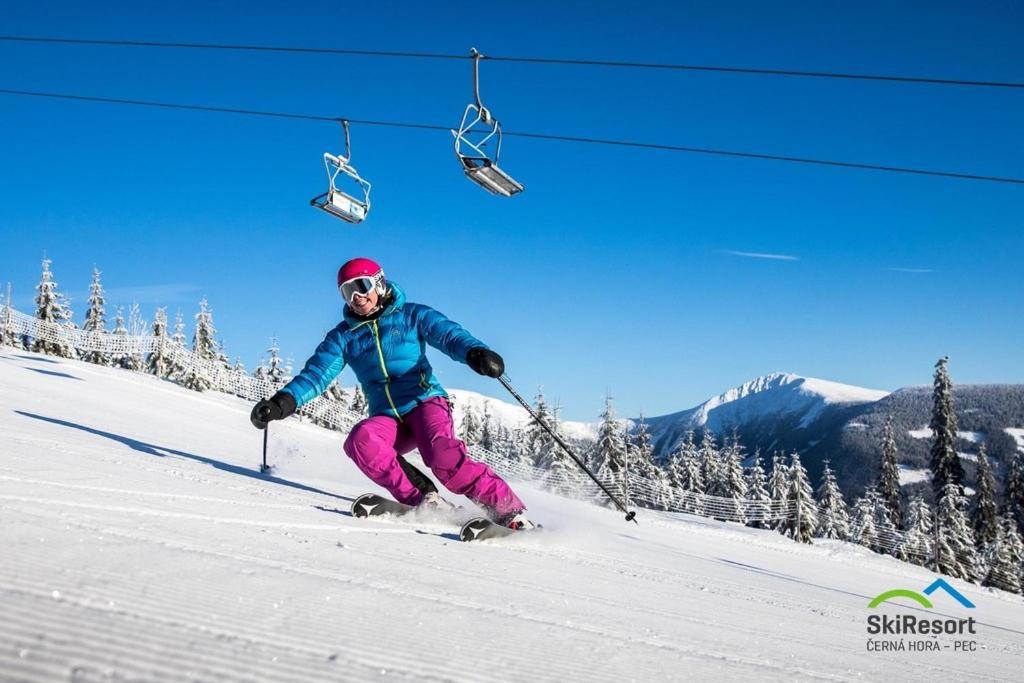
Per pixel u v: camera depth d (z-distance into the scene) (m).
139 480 4.18
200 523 3.11
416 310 5.36
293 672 1.41
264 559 2.59
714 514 33.56
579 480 30.53
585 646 2.23
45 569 1.81
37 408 9.67
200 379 30.98
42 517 2.50
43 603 1.53
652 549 8.27
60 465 4.14
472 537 4.52
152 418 13.94
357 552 3.21
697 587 4.94
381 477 5.08
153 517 3.00
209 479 5.17
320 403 31.25
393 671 1.56
